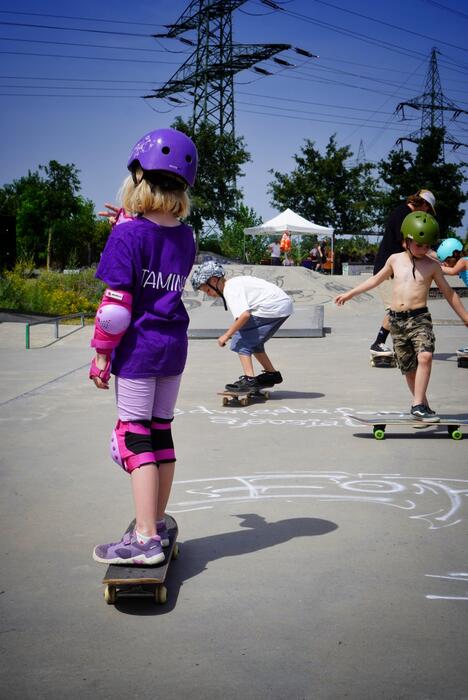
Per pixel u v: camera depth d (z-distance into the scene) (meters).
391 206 37.84
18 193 53.22
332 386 6.95
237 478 3.89
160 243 2.53
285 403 6.12
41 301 16.75
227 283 6.02
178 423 5.35
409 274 4.97
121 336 2.49
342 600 2.40
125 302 2.46
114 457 2.60
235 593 2.47
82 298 17.64
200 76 42.56
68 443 4.73
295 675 1.94
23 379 7.61
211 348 9.96
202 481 3.83
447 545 2.90
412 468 4.08
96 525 3.16
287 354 9.30
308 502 3.47
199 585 2.54
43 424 5.34
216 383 7.17
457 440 4.80
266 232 28.20
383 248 8.13
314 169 39.06
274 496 3.57
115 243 2.48
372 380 7.26
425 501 3.48
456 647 2.08
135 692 1.87
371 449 4.54
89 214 43.47
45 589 2.52
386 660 2.01
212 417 5.56
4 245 20.59
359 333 11.63
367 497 3.54
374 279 5.15
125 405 2.54
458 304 5.01
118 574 2.36
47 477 3.94
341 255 32.44
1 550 2.88
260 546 2.90
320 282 19.66
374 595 2.43
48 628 2.23
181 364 2.62
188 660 2.03
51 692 1.87
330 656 2.04
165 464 2.67
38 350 10.39
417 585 2.51
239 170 38.09
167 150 2.52
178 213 2.63
